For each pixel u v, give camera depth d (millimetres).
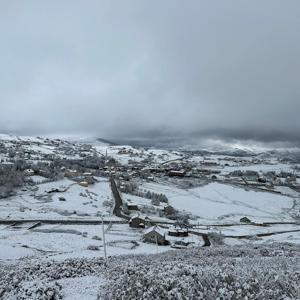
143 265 29797
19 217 91938
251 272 22734
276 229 105188
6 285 23859
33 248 57781
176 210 126375
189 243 75062
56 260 40781
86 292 22594
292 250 50250
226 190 185625
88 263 34688
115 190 151750
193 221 112750
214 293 19016
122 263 33656
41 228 81125
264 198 174500
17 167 168000
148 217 106250
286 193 194750
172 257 40250
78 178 170125
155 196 145375
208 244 76375
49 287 22547
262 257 39344
